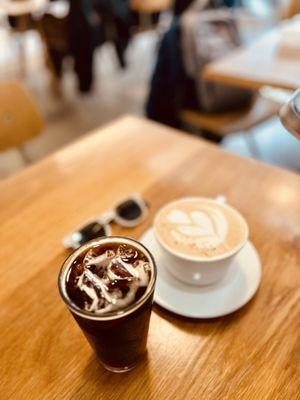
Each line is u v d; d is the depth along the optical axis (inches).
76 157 24.1
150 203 20.1
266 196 20.1
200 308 14.3
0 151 29.2
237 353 13.2
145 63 105.6
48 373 12.8
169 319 14.4
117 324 9.9
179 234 14.5
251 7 105.9
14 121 29.1
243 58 38.0
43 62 103.6
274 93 70.3
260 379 12.4
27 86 92.5
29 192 21.2
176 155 23.8
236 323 14.1
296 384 12.2
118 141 25.6
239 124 46.5
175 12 58.9
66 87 93.1
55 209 19.9
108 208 19.9
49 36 82.7
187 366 12.9
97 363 13.0
